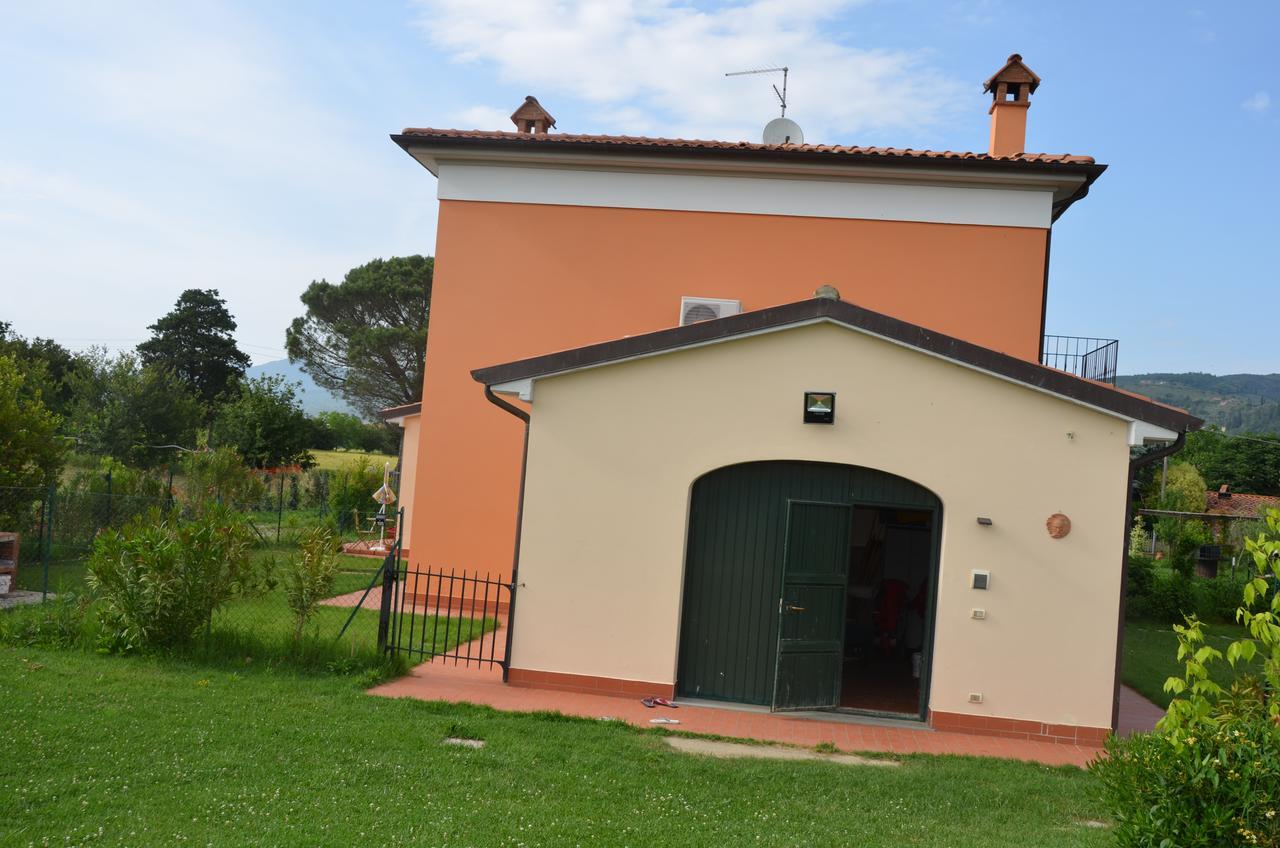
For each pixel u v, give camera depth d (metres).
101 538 10.67
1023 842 6.35
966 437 9.91
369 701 9.15
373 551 22.14
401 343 44.41
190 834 5.54
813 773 7.86
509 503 15.64
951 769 8.28
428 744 7.81
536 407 10.62
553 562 10.49
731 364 10.31
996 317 14.85
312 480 30.98
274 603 14.02
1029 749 9.27
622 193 15.68
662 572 10.34
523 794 6.76
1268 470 62.88
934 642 9.91
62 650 10.33
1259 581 6.12
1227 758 5.08
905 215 15.11
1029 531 9.78
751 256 15.38
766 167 15.12
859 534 13.87
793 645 10.15
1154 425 9.59
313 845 5.50
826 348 10.16
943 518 9.93
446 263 15.98
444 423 15.84
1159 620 19.77
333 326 46.00
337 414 57.47
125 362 40.03
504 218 15.92
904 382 10.03
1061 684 9.66
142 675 9.39
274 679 9.74
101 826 5.56
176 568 10.34
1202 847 4.95
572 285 15.72
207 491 21.59
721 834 6.18
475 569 15.60
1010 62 16.50
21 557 16.47
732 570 10.44
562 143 15.15
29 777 6.27
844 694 11.22
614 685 10.32
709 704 10.23
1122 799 5.43
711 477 10.52
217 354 57.97
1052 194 14.92
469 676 10.80
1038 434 9.81
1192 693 5.95
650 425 10.43
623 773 7.47
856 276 15.16
